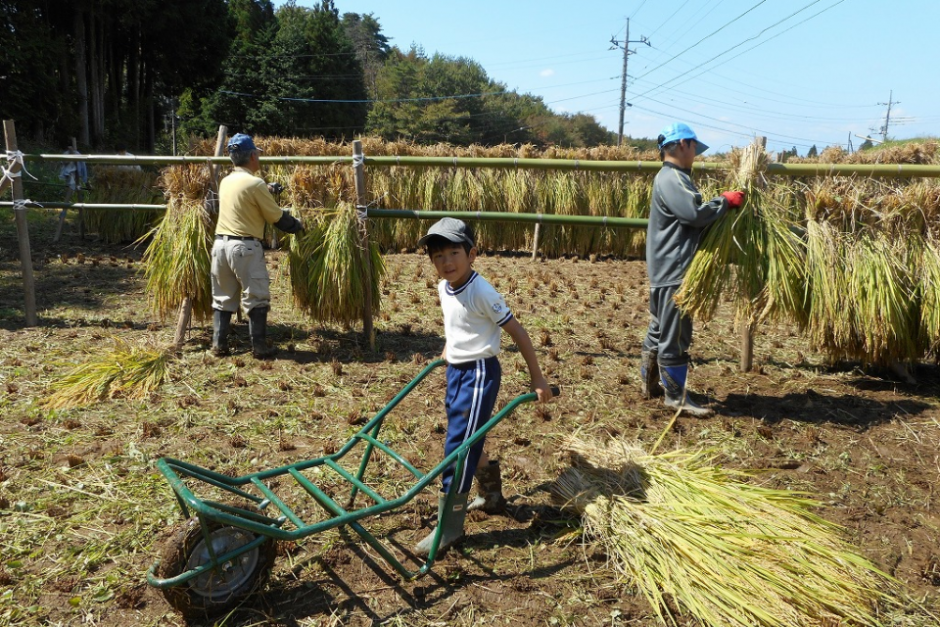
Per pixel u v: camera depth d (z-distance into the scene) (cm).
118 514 346
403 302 809
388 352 603
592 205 1197
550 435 453
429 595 296
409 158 579
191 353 596
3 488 366
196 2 4212
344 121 6538
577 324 730
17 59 2950
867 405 501
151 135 4703
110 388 500
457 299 308
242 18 6272
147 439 430
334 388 524
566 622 282
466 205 1190
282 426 457
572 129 10812
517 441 440
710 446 439
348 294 591
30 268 655
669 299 467
